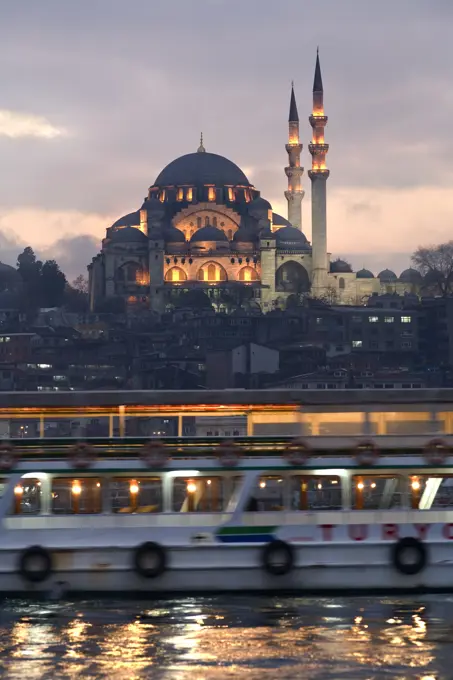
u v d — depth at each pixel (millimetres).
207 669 44406
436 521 53875
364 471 54219
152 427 60344
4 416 54938
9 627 49062
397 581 53219
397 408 55625
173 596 52688
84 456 53562
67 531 53094
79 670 44344
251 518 53562
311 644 46906
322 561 53094
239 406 55562
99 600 52594
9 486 53219
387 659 45250
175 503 53781
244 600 52750
